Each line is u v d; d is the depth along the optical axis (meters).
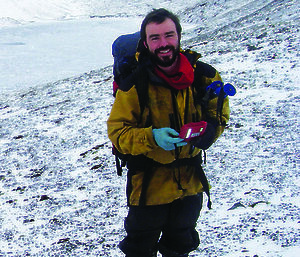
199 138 2.67
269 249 4.08
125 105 2.74
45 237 5.88
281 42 13.50
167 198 2.90
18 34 50.62
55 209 6.76
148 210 2.95
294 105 8.74
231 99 9.72
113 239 5.29
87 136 10.08
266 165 6.37
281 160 6.46
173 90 2.75
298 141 7.08
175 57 2.68
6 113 14.01
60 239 5.65
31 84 26.23
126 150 2.77
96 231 5.67
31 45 43.44
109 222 5.88
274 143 7.16
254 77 11.01
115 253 4.90
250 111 8.80
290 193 5.38
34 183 8.05
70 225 6.06
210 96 2.81
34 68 31.77
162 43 2.62
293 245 4.08
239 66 12.26
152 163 2.88
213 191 5.83
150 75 2.71
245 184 5.89
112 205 6.45
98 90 14.61
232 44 15.07
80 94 14.55
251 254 4.03
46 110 13.14
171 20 2.64
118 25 54.81
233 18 30.92
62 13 66.88
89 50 39.44
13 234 6.17
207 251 4.24
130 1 67.25
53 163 8.87
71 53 38.00
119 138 2.75
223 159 6.85
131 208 3.00
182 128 2.60
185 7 58.25
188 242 3.16
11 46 42.78
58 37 48.00
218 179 6.19
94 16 63.56
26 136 10.91
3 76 29.05
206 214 5.16
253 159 6.70
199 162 2.95
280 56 12.20
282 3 20.38
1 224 6.57
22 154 9.73
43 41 45.72
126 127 2.74
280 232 4.38
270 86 10.13
